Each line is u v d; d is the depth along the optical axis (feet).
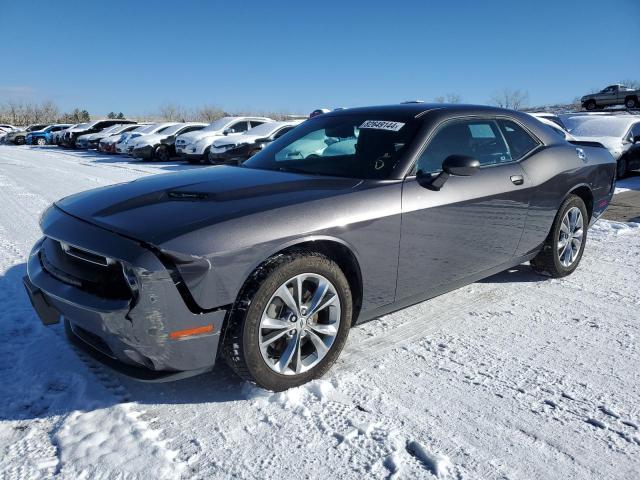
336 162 10.63
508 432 7.45
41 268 8.66
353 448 7.09
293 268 8.00
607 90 104.73
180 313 7.23
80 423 7.60
